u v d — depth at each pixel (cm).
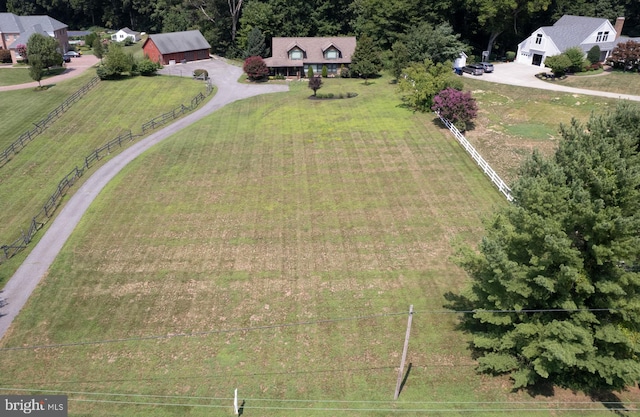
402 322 2438
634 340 1869
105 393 2098
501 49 8225
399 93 5916
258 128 4994
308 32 8944
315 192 3706
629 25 8644
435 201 3512
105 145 4822
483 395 2011
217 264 2928
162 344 2355
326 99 5828
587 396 2000
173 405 2023
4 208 3741
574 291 1936
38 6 11556
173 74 7225
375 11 7444
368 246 3052
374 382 2097
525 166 2386
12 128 5303
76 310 2584
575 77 6156
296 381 2125
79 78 7088
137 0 11181
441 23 7219
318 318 2488
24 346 2361
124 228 3312
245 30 8350
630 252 1756
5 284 2788
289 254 3005
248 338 2378
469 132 4728
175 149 4547
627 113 2231
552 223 1834
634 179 1786
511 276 1892
